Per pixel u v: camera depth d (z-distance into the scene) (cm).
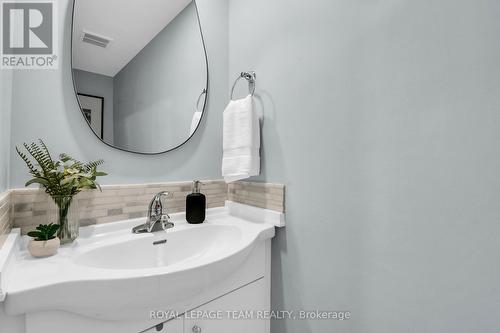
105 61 99
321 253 93
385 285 76
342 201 87
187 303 75
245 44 128
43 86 86
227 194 138
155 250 95
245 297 97
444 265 65
